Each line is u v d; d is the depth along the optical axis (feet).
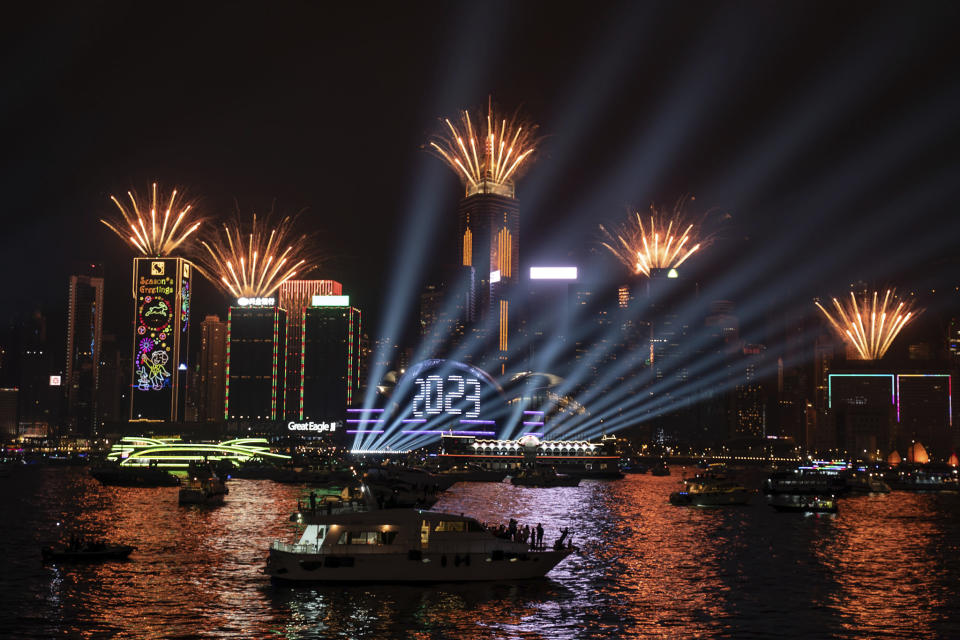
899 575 308.19
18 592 261.44
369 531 262.06
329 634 214.69
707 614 240.53
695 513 596.70
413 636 214.07
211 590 263.29
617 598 259.60
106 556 323.78
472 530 268.00
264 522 482.28
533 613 237.25
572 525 495.82
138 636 212.64
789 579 298.15
